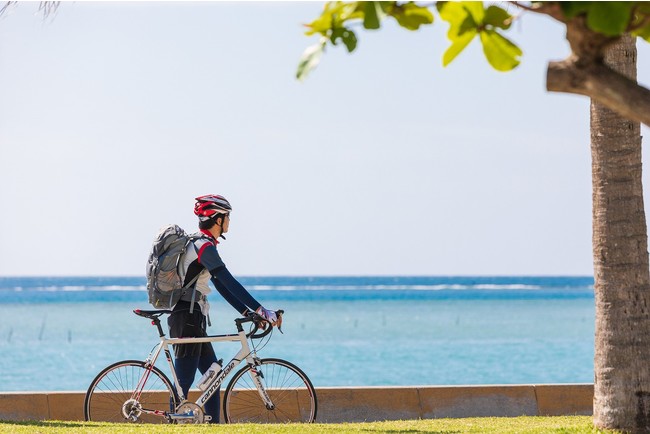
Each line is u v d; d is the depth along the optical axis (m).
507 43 6.47
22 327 81.62
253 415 16.31
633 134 13.28
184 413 14.89
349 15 6.18
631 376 13.19
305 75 6.26
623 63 13.29
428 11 6.55
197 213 15.21
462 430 14.90
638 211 13.32
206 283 15.14
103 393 15.43
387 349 57.94
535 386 18.67
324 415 17.80
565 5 6.05
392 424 16.02
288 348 58.97
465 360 50.66
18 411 17.05
